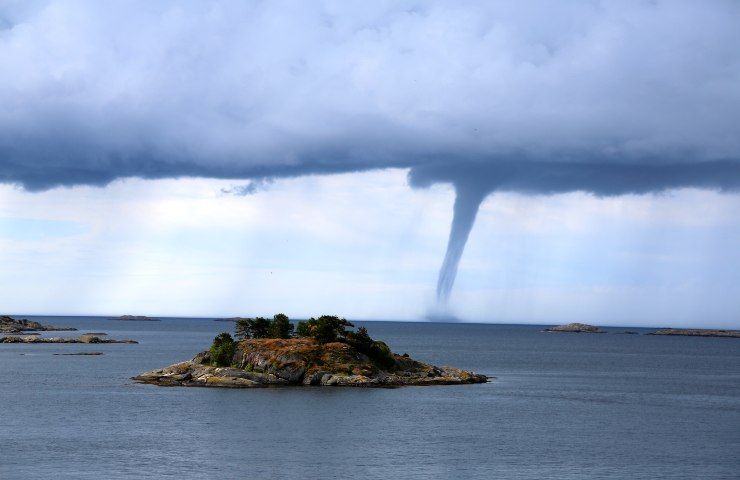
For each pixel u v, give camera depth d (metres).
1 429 197.62
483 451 174.88
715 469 159.00
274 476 149.62
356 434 193.50
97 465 157.12
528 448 178.88
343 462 162.12
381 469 156.12
